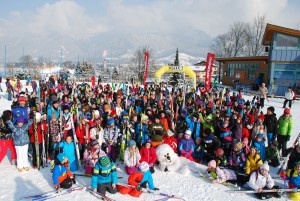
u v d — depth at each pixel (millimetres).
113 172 6551
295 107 21750
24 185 6930
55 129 8391
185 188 7172
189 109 12648
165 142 9039
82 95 17188
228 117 9016
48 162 8383
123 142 8680
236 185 7242
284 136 9289
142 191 6773
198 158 9156
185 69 21859
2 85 32312
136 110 12406
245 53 67875
